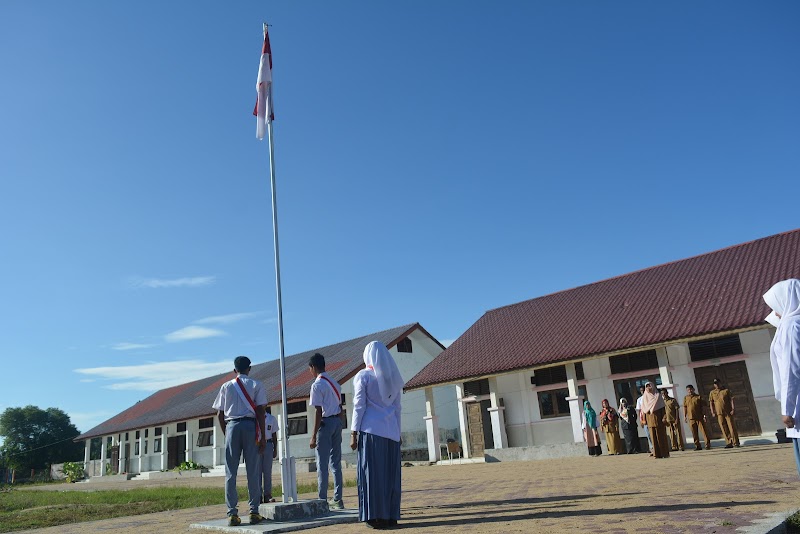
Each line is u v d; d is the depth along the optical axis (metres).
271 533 5.96
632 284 24.53
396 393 6.07
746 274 20.52
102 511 11.37
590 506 6.13
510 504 7.04
